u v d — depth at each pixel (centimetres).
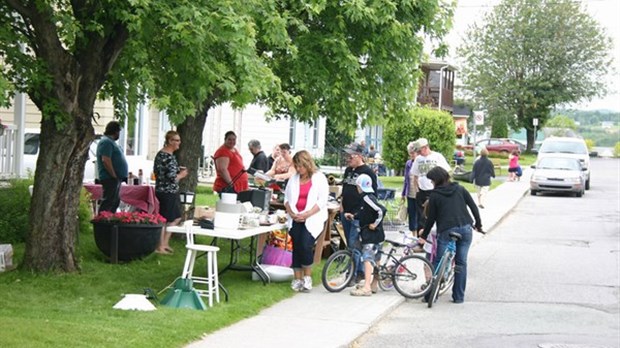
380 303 1263
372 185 1340
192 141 1659
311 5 1467
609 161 8744
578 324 1202
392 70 1678
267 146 3678
